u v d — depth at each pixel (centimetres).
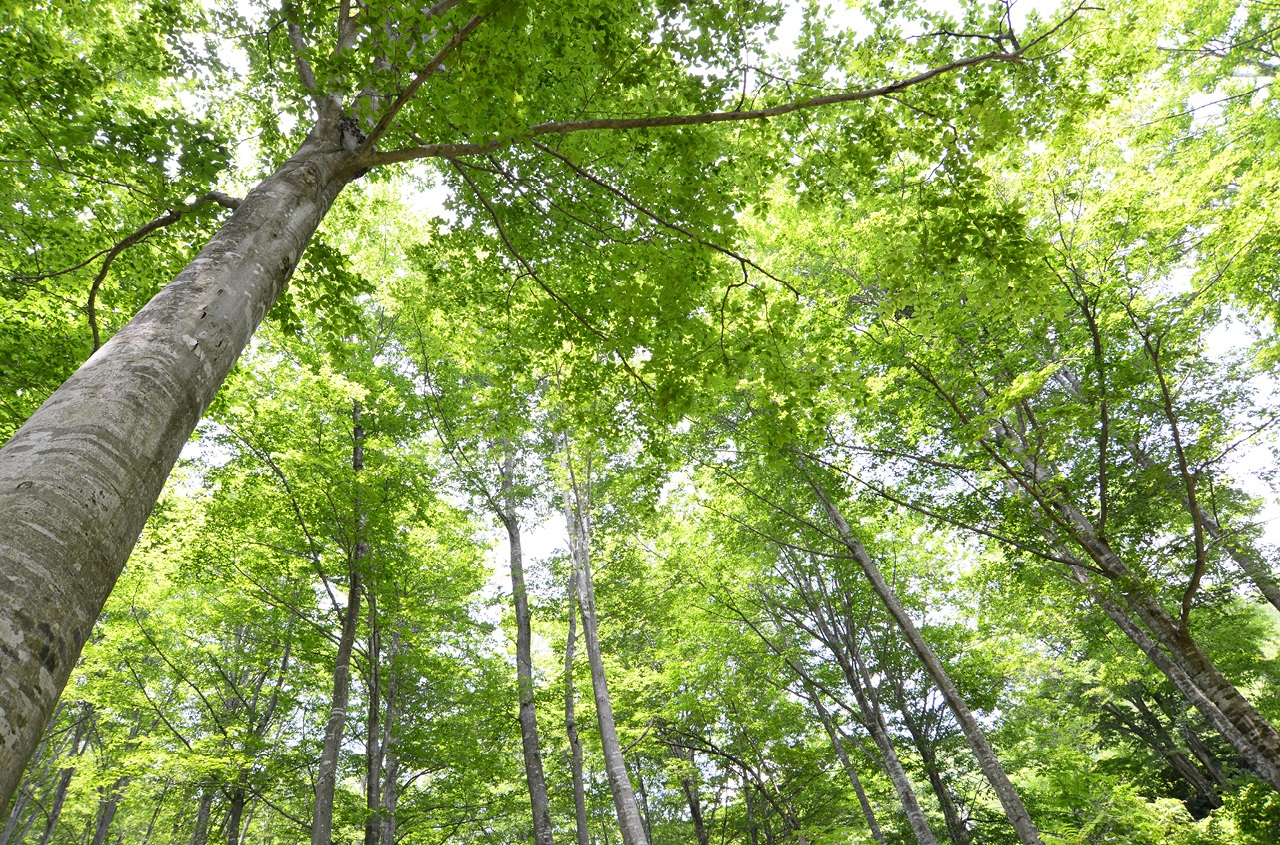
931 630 1385
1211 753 1520
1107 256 784
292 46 515
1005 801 904
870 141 466
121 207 570
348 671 942
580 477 1188
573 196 541
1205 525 1038
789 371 484
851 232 786
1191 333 796
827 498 1107
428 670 1199
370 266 1124
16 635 135
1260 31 1058
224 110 644
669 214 444
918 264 495
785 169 492
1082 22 456
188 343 238
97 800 1559
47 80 447
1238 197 760
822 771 1271
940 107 450
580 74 451
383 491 1010
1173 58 1115
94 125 444
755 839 1312
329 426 984
